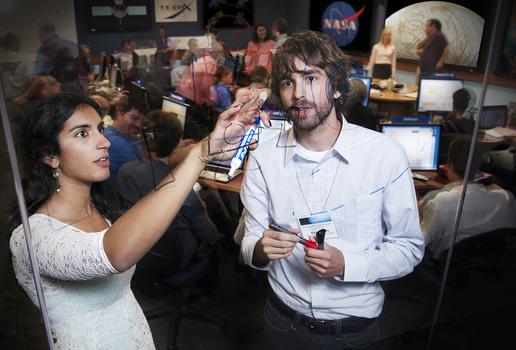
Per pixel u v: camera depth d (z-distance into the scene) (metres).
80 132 0.64
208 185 1.35
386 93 2.60
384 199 0.87
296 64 0.77
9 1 0.58
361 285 0.90
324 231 0.82
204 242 1.46
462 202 1.47
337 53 0.80
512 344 1.33
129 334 0.81
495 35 1.20
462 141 1.67
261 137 0.87
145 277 1.49
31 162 0.63
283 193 0.90
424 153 2.04
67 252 0.61
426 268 1.60
